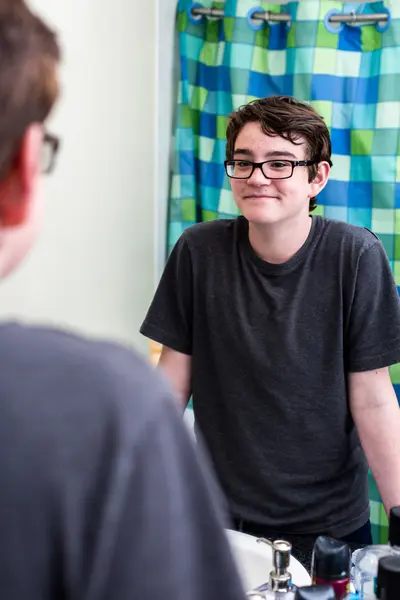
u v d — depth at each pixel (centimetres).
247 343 106
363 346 104
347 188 161
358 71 157
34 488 30
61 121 115
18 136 32
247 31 161
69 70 117
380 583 69
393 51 154
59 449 30
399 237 158
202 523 34
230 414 109
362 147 159
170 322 116
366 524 113
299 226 102
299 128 97
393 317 105
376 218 160
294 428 106
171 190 172
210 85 168
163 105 169
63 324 122
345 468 109
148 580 31
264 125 98
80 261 127
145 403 32
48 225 113
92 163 129
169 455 32
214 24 166
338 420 106
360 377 106
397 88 155
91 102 127
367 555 78
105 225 137
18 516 30
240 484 109
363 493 113
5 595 30
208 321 110
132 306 155
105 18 130
